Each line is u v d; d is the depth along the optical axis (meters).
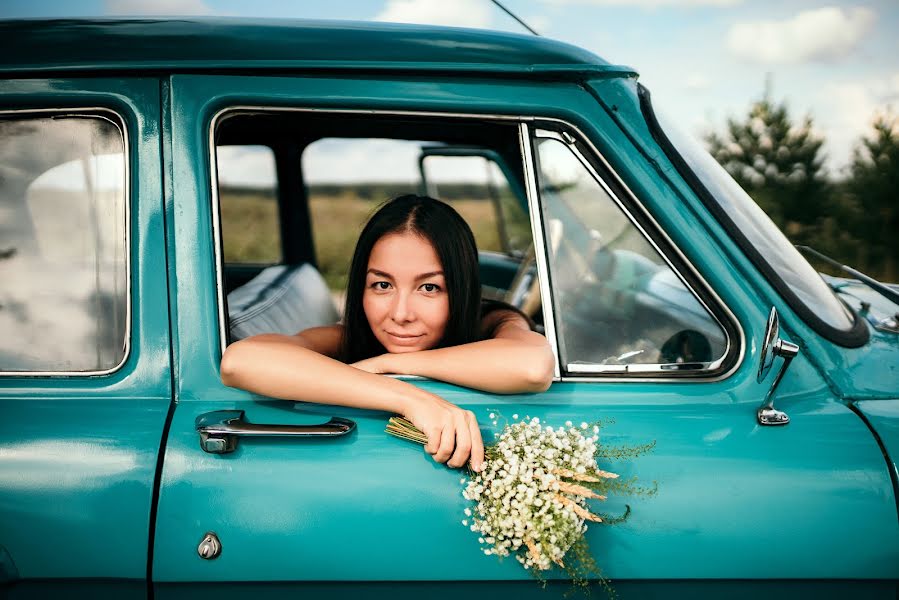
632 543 1.53
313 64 1.57
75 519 1.50
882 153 10.34
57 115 1.57
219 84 1.57
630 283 1.68
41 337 1.62
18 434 1.54
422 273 1.70
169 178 1.58
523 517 1.43
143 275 1.59
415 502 1.52
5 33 1.57
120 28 1.59
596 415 1.61
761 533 1.53
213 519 1.51
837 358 1.68
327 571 1.52
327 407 1.61
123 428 1.55
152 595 1.54
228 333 1.64
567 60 1.61
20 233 1.61
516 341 1.62
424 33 1.62
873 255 9.95
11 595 1.52
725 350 1.65
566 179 1.65
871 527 1.53
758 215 1.82
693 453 1.56
